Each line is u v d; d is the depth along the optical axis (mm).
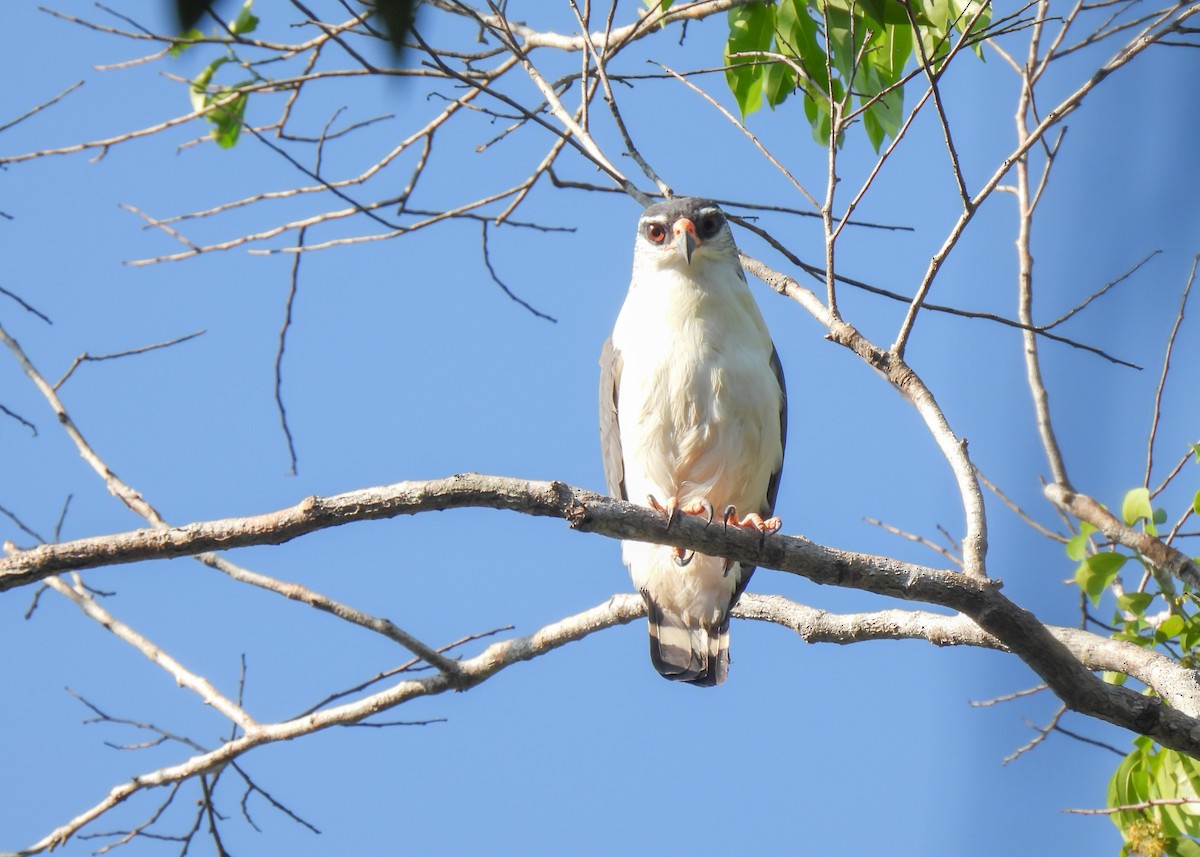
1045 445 10133
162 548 7145
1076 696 7500
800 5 10508
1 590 7191
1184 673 8258
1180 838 8719
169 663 10461
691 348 10344
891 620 9641
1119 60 8227
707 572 10445
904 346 8602
